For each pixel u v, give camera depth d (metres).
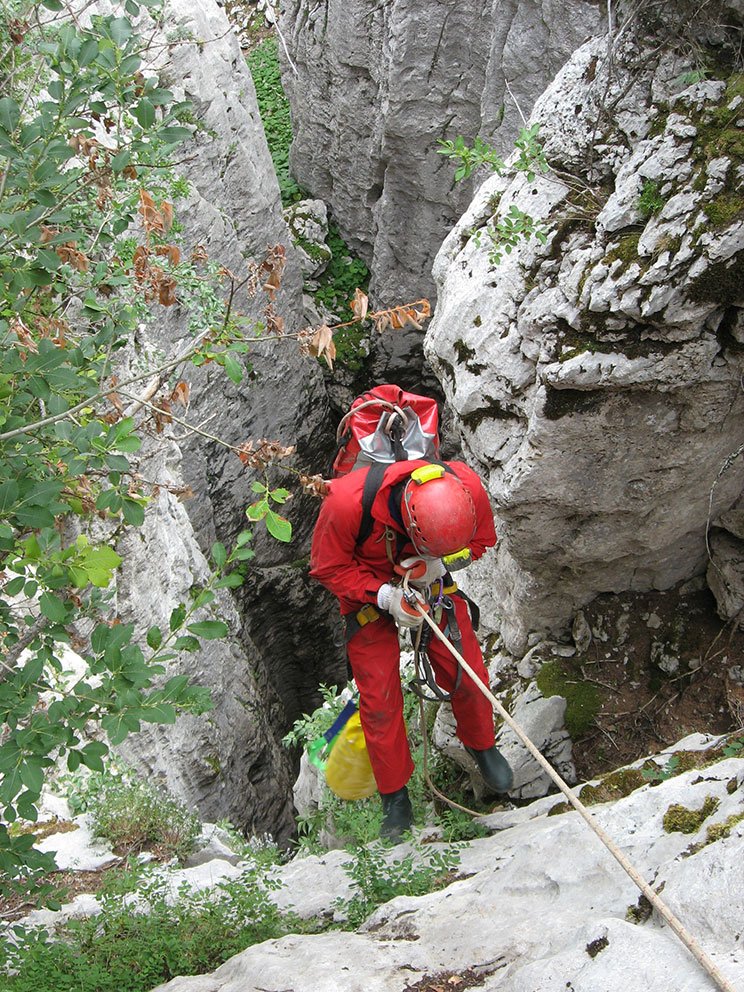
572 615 6.02
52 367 3.29
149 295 4.00
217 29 11.16
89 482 4.06
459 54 10.14
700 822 3.45
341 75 11.60
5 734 4.45
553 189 5.10
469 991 2.99
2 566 3.31
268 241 12.05
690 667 5.66
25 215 3.39
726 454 4.97
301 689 14.51
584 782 5.48
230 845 7.34
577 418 4.82
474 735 4.96
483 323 5.21
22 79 4.77
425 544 4.15
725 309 4.39
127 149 3.87
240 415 11.63
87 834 6.48
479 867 4.32
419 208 11.47
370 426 4.52
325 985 3.17
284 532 3.41
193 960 4.24
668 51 4.72
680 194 4.38
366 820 5.30
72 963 4.21
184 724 9.05
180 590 9.12
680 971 2.45
